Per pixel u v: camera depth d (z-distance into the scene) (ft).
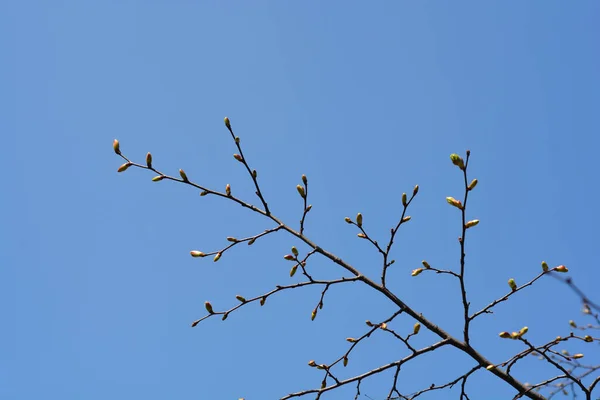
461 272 14.57
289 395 15.29
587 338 14.16
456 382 15.51
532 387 14.53
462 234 14.28
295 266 15.65
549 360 14.14
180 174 16.05
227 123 16.06
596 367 17.62
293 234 16.02
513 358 14.46
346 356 15.58
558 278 15.72
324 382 15.61
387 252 15.46
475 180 13.93
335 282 15.67
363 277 15.64
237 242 15.93
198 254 15.69
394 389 15.58
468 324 14.92
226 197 16.20
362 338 15.61
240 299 15.76
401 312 15.26
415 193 15.42
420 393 15.46
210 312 15.71
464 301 14.74
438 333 15.16
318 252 15.81
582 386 14.29
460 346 15.06
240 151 16.03
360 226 15.44
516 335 13.87
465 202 14.05
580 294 15.69
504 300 14.87
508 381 14.67
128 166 16.02
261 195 16.14
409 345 15.21
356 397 15.65
